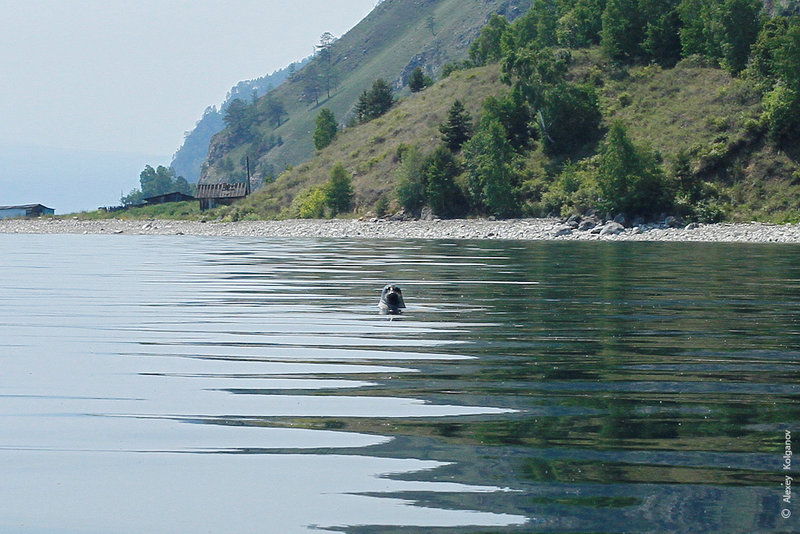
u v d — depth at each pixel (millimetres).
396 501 18047
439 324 44844
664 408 25828
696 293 60312
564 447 21703
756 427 23547
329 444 22188
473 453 21219
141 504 18078
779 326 43656
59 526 17000
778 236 172750
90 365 33594
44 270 86250
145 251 127625
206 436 23031
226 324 45375
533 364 33250
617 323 44875
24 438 22938
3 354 36000
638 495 18234
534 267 88250
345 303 55000
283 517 17266
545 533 16312
